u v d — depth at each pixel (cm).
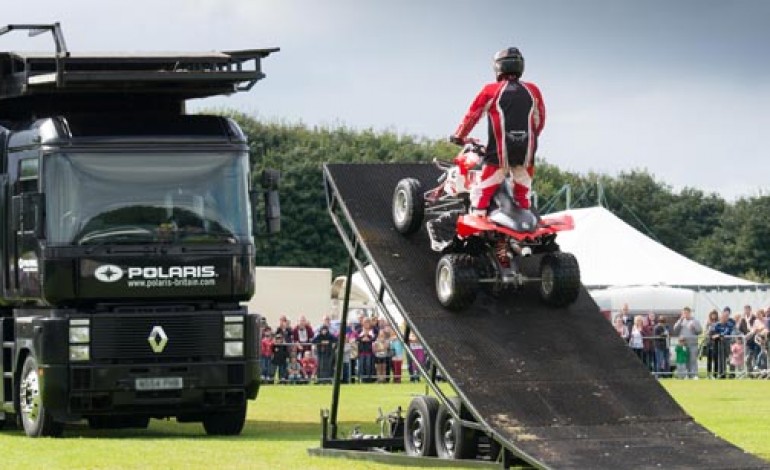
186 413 3086
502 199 2370
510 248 2409
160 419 3556
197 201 3034
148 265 2992
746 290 6819
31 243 2995
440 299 2414
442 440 2419
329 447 2642
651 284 6738
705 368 6675
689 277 6825
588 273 6800
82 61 3014
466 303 2392
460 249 2434
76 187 2973
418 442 2495
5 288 3125
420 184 2523
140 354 2989
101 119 3020
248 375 3052
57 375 2952
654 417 2269
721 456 2133
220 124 3084
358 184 2625
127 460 2530
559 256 2436
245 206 3067
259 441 2934
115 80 2967
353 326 5612
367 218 2569
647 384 2338
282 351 5538
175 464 2464
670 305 6631
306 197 10700
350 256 2609
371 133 11769
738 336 5859
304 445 2828
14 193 3091
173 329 3006
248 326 3058
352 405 4147
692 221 13962
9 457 2586
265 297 6662
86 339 2964
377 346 5541
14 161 3097
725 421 3441
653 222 13838
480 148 2412
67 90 3086
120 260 2980
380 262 2480
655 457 2114
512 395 2264
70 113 3209
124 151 3003
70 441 2919
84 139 2986
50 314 3012
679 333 5881
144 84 3056
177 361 3011
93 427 3238
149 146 3017
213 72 3039
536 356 2353
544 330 2408
